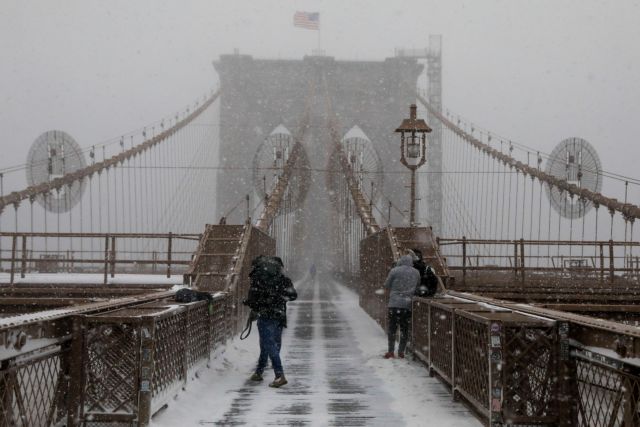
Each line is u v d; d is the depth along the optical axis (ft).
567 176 78.13
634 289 53.72
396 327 35.17
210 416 21.62
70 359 18.02
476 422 20.58
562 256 70.08
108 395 18.42
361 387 26.89
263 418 21.31
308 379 28.89
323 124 324.39
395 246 45.65
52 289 48.73
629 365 14.40
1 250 69.97
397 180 303.48
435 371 28.30
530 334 18.13
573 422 17.52
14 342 14.35
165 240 128.67
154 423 19.43
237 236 51.03
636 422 13.75
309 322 56.80
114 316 18.49
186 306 24.30
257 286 28.07
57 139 74.69
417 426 20.20
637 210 72.64
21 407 14.88
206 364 29.84
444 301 28.96
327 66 341.00
